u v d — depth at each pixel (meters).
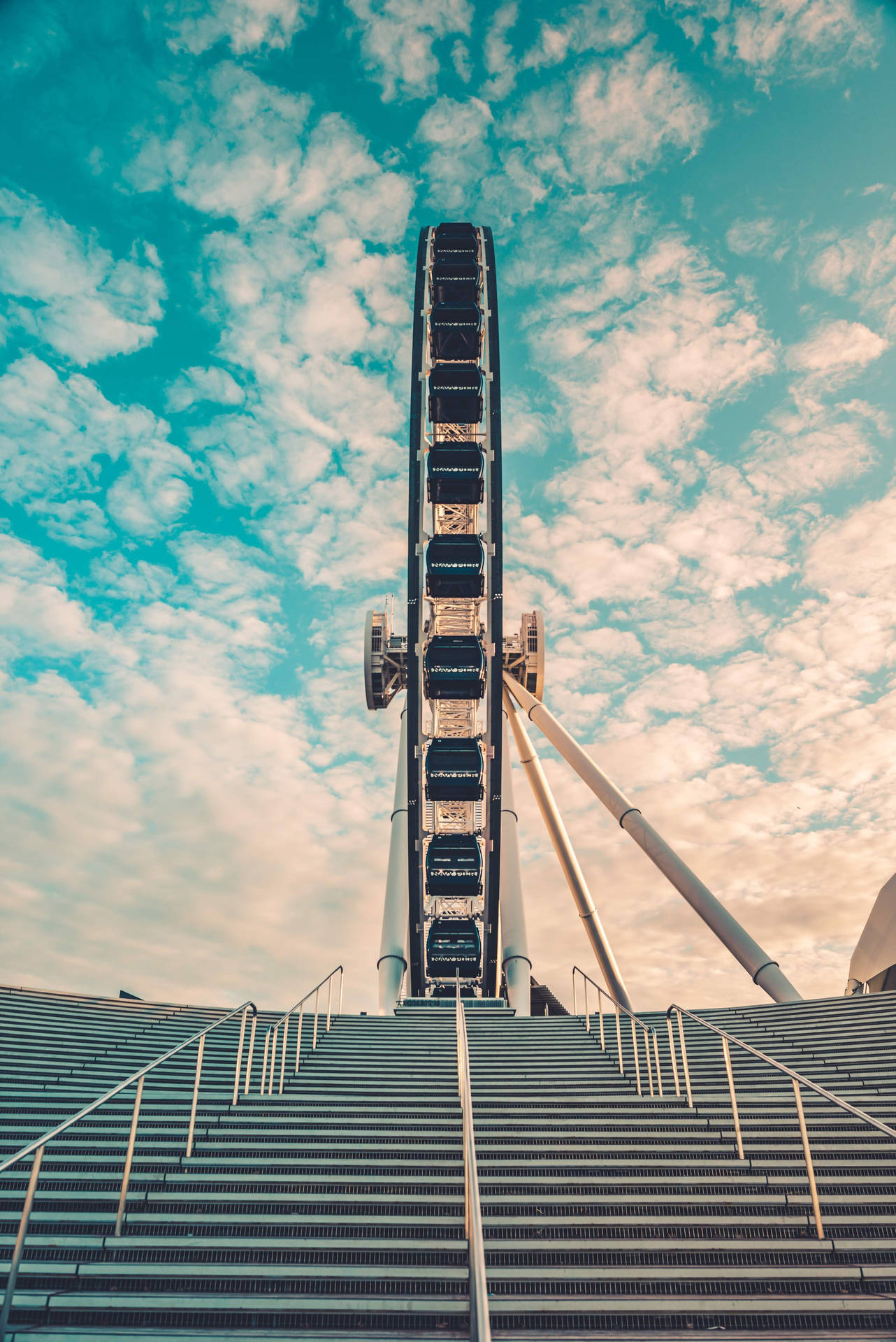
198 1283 5.97
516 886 30.11
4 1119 8.99
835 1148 8.12
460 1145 8.30
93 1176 7.55
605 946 28.89
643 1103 9.63
